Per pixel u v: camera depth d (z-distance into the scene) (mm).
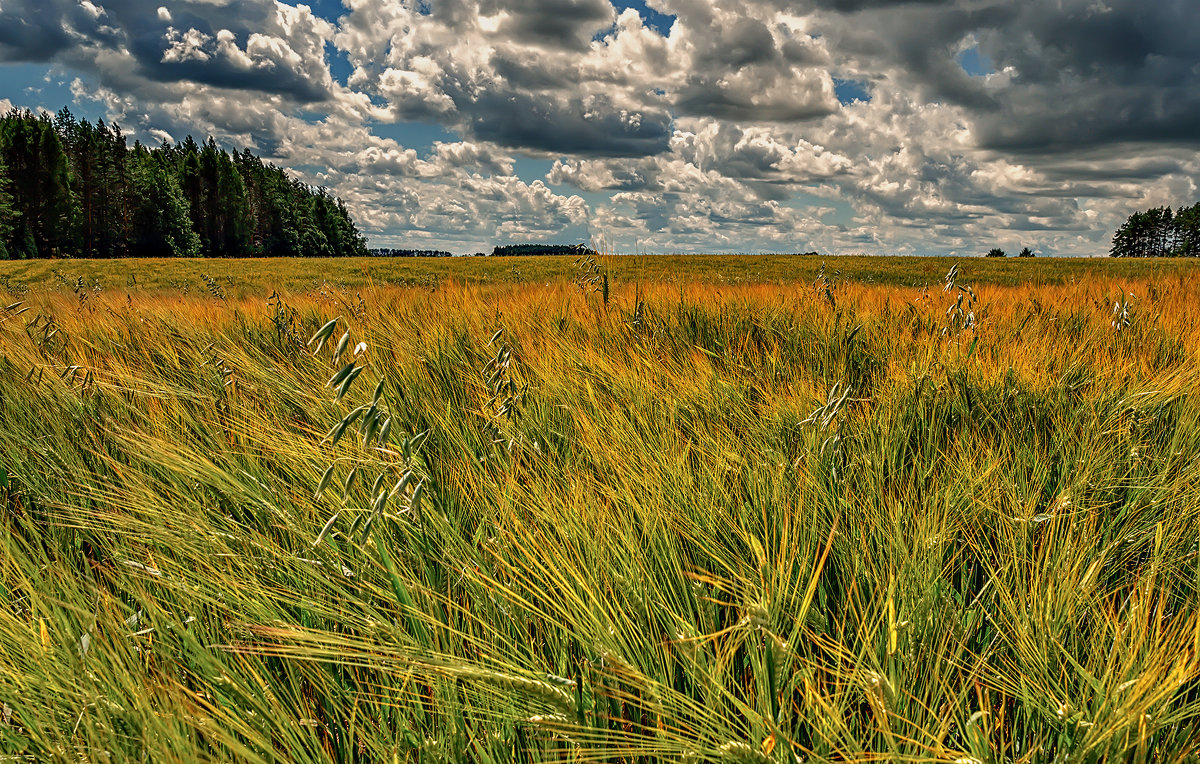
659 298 4809
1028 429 2260
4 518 1698
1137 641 1074
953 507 1637
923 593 1258
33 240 68750
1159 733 1010
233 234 93500
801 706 1067
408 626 1251
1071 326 4363
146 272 33875
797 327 3863
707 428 2197
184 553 1453
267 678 1178
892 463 1871
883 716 894
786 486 1628
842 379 2605
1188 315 4371
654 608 1225
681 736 940
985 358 3059
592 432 2029
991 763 937
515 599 1206
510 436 2021
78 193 75250
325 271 33438
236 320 4883
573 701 960
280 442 2016
